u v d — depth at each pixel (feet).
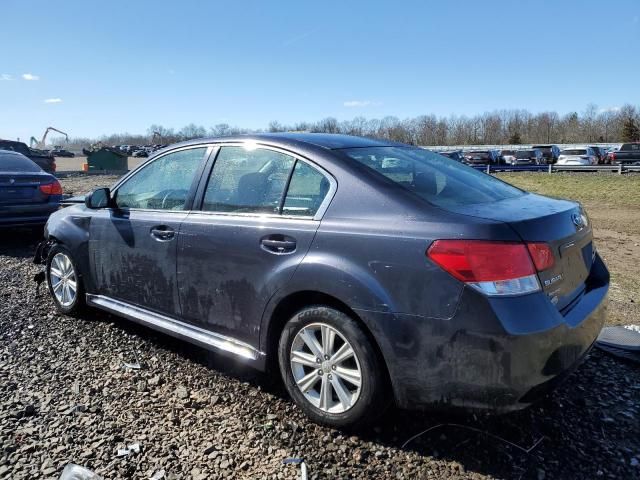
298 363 10.15
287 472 8.64
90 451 9.11
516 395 8.13
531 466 8.79
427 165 11.30
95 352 13.33
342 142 11.28
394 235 8.82
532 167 105.91
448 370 8.35
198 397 11.07
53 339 14.16
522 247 8.26
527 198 10.68
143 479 8.40
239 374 12.15
